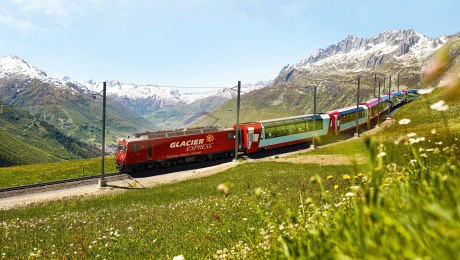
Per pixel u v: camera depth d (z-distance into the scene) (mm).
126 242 12914
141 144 44938
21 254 13086
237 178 33938
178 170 46344
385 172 2441
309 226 2389
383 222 1403
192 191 30609
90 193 36844
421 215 1207
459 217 1030
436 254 961
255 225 9586
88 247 12391
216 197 23094
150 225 16203
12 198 35969
